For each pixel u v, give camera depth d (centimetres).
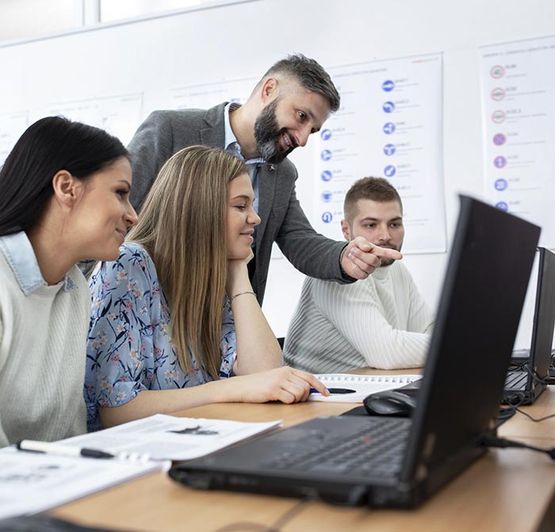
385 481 66
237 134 234
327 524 62
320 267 224
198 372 160
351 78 296
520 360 196
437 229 281
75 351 129
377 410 114
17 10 372
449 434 72
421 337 215
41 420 125
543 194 267
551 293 148
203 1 329
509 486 74
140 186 219
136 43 335
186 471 73
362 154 294
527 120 270
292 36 305
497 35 274
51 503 66
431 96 283
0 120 366
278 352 175
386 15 290
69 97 350
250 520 63
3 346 114
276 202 237
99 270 149
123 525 62
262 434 99
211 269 161
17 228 118
